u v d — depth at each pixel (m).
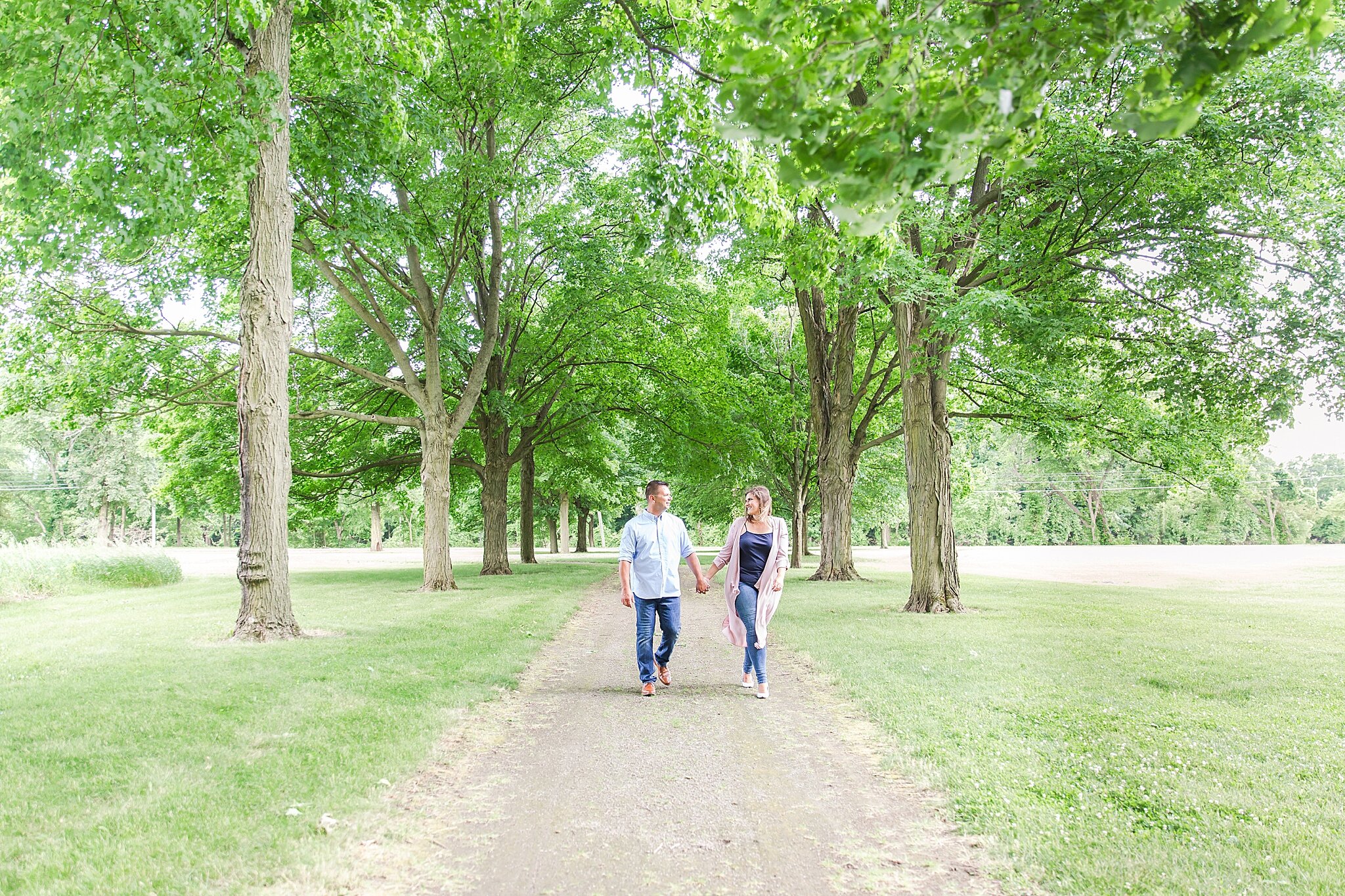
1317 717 5.91
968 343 15.80
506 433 23.86
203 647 9.06
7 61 5.98
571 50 15.89
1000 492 79.00
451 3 9.08
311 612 12.90
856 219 2.42
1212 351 13.76
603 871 3.49
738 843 3.80
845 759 5.16
